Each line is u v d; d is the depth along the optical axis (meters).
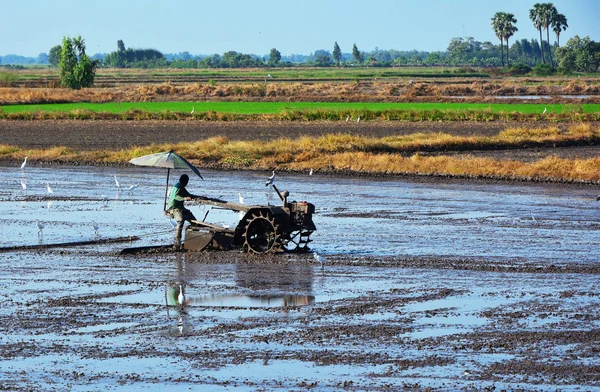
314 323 37.19
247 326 36.72
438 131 144.50
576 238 59.41
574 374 30.48
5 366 31.62
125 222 66.38
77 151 120.94
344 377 30.33
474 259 51.53
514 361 31.94
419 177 99.19
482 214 71.38
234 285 44.66
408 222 66.94
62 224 65.12
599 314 38.50
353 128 150.88
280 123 161.75
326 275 47.09
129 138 138.50
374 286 44.31
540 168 99.75
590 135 132.88
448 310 39.28
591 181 93.88
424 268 48.91
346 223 66.25
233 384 29.69
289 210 53.84
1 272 47.84
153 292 43.09
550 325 36.75
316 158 110.62
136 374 30.73
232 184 93.00
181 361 32.12
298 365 31.61
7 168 108.12
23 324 37.06
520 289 43.53
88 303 40.72
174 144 124.25
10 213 70.69
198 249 54.62
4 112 173.62
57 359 32.38
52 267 49.28
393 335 35.34
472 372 30.75
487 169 100.19
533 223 66.56
